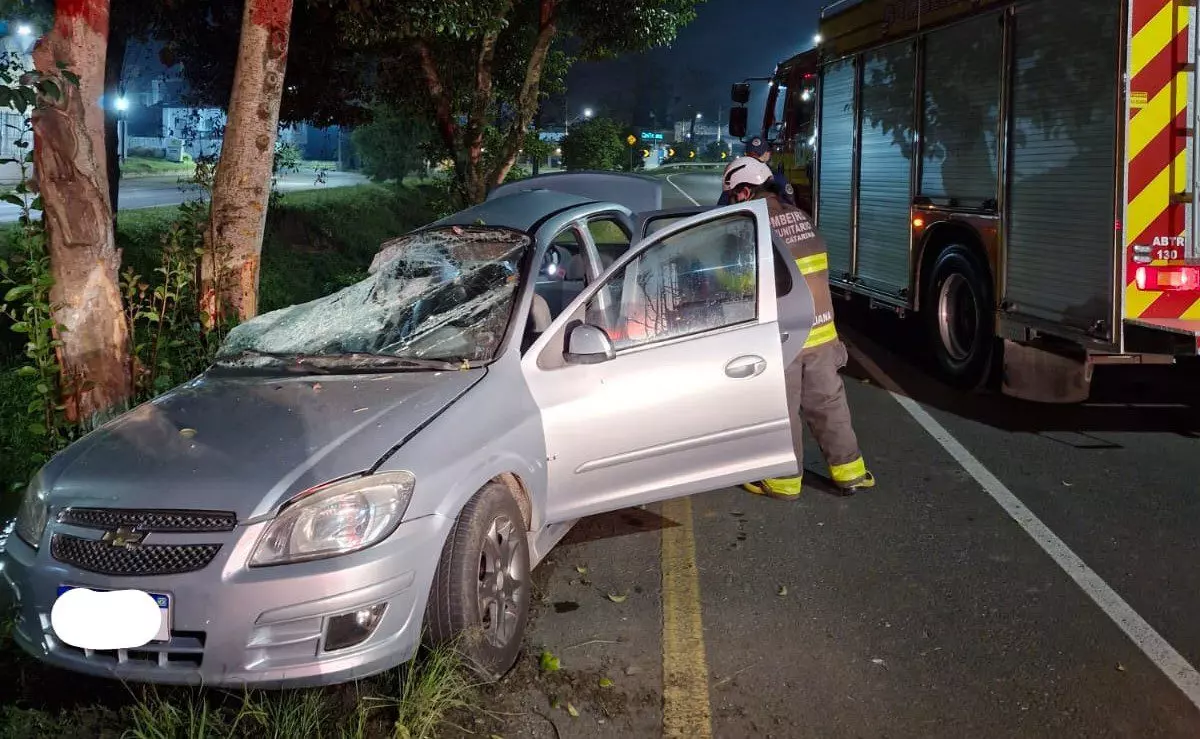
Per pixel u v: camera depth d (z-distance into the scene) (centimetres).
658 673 376
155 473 343
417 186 3105
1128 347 605
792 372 518
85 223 581
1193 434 678
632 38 1677
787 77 1217
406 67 1541
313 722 328
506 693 361
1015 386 721
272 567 319
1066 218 650
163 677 320
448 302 471
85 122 580
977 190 758
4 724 325
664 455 442
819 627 411
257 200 731
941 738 332
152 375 645
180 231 717
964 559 477
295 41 1320
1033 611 421
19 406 616
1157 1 585
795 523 530
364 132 3112
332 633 321
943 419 733
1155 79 590
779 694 360
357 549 325
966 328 813
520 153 1852
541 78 1867
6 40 691
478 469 362
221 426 372
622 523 535
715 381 445
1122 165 594
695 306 456
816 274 551
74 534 333
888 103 909
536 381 418
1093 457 630
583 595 445
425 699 328
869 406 777
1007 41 707
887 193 916
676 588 450
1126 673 370
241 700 344
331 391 399
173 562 321
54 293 584
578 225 520
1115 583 447
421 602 338
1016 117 702
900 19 878
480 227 487
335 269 1545
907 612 423
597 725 342
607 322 446
